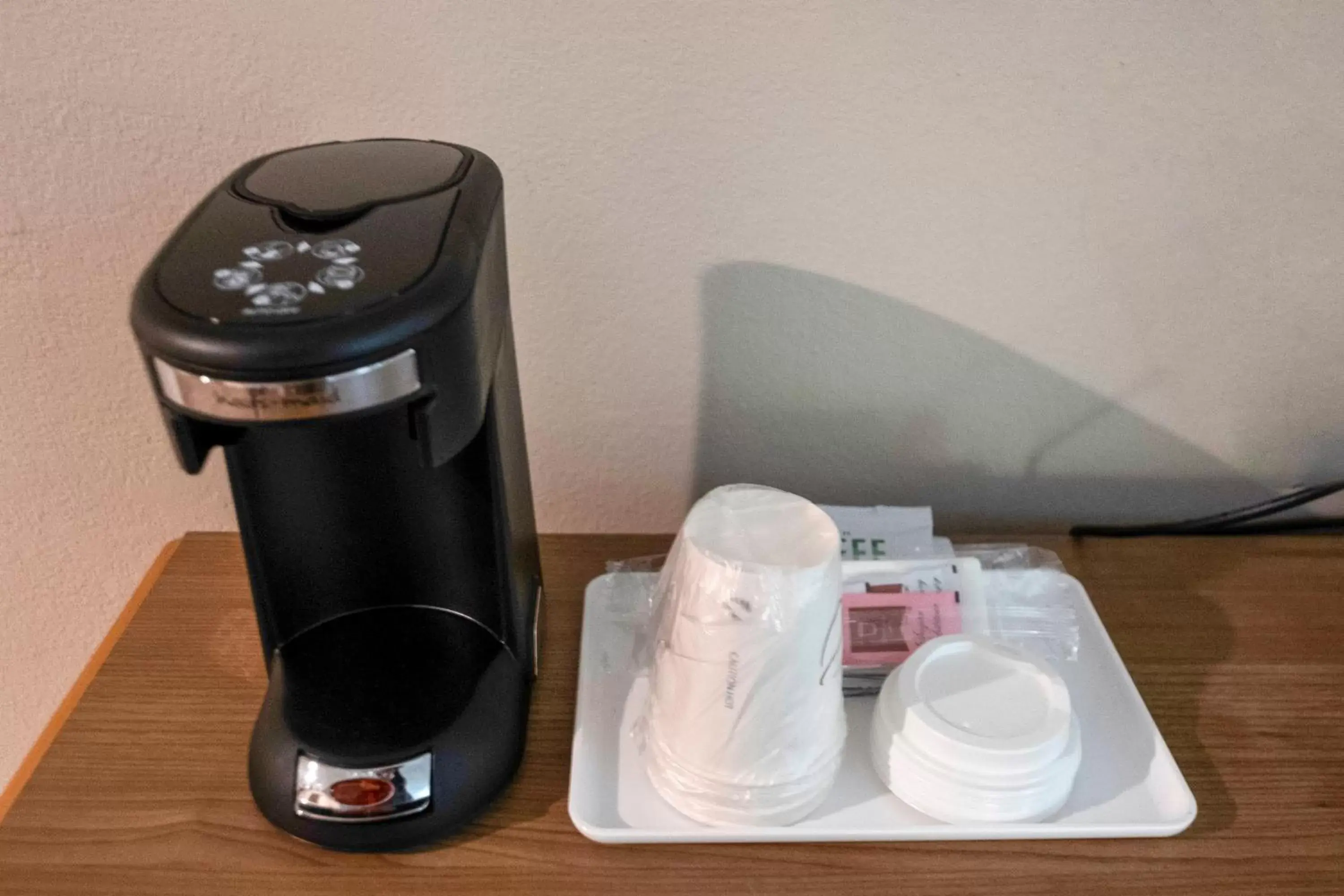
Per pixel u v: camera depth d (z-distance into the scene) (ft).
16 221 1.92
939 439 2.23
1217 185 1.94
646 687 1.85
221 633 1.96
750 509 1.56
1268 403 2.19
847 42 1.80
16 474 2.22
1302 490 2.27
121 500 2.28
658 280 2.02
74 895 1.48
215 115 1.85
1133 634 2.01
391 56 1.81
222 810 1.61
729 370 2.13
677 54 1.80
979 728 1.58
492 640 1.76
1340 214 1.96
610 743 1.74
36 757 1.80
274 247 1.25
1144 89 1.85
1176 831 1.58
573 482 2.27
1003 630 1.96
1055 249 2.00
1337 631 2.01
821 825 1.57
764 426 2.21
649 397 2.16
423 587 1.78
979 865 1.54
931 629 1.87
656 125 1.87
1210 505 2.33
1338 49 1.81
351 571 1.76
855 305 2.06
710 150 1.89
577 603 2.08
